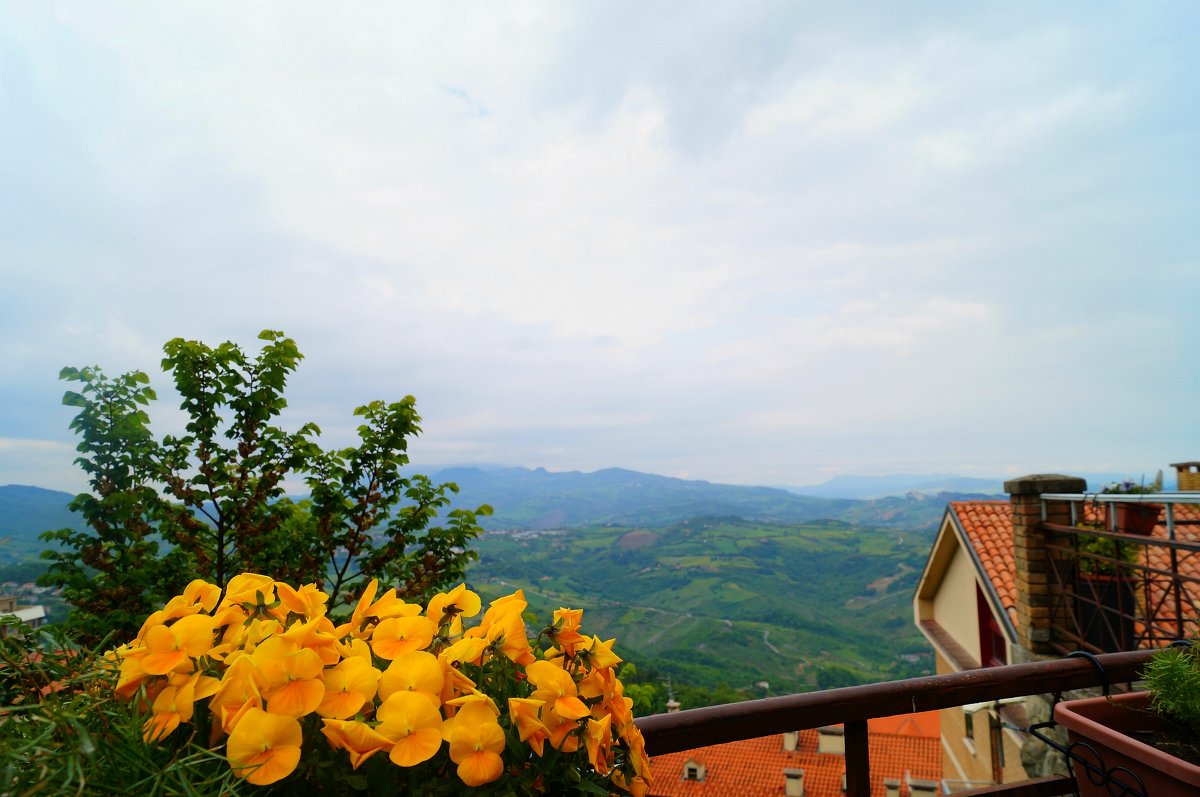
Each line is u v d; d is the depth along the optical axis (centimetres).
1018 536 710
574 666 107
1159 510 596
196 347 475
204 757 77
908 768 1742
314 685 82
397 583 514
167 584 462
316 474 528
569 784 94
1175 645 141
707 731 156
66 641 88
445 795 82
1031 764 668
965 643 1098
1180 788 111
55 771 65
